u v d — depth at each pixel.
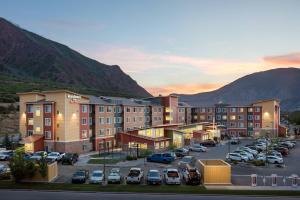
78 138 87.56
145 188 45.12
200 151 91.38
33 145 81.88
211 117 153.75
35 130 86.19
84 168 62.72
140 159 75.00
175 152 80.75
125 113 108.75
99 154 83.50
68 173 57.47
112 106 102.50
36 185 46.84
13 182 48.59
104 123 98.12
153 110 127.94
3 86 199.12
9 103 155.12
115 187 45.72
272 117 142.50
